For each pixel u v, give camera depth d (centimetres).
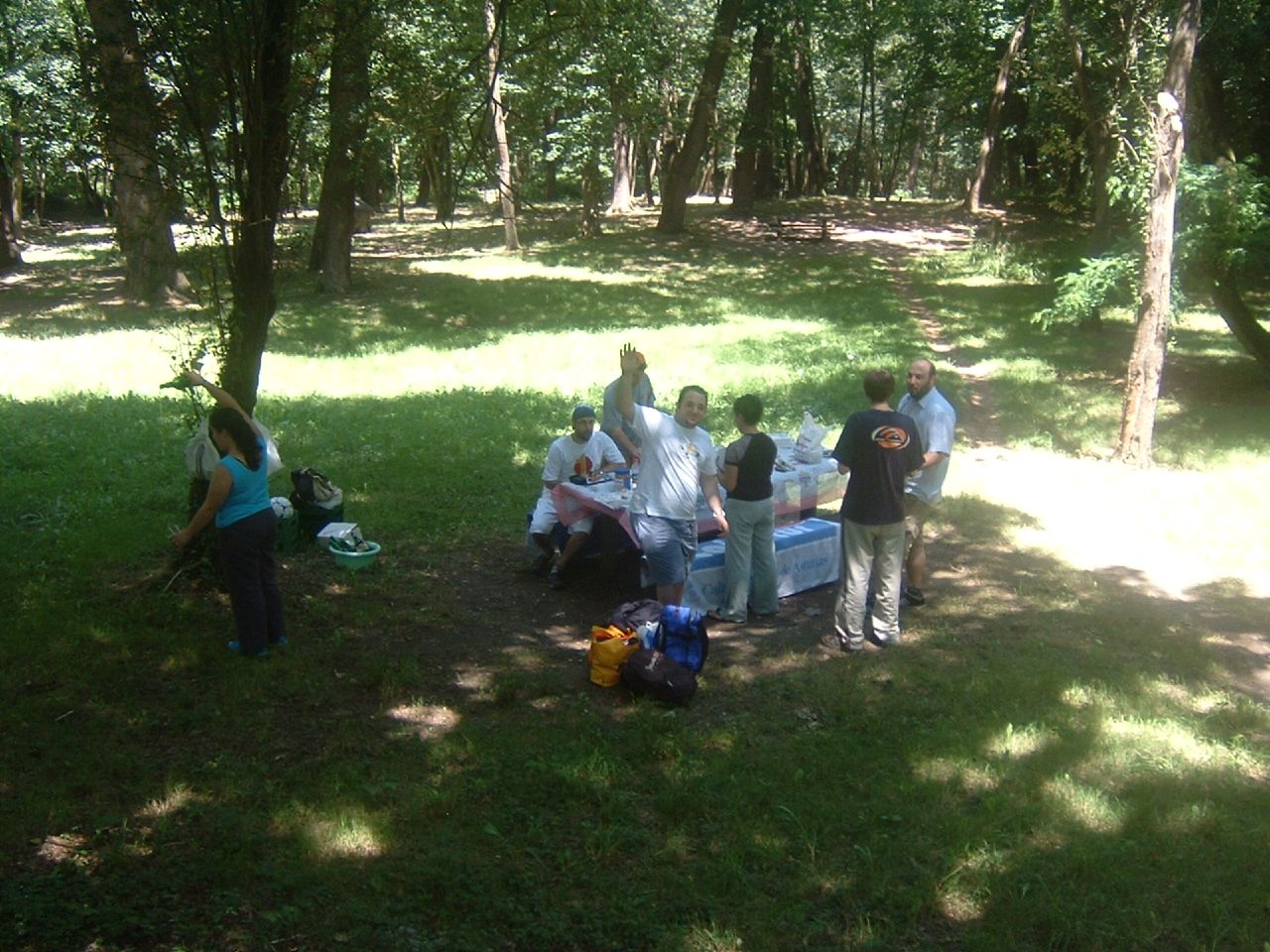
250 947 410
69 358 1811
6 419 1314
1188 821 518
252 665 663
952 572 904
